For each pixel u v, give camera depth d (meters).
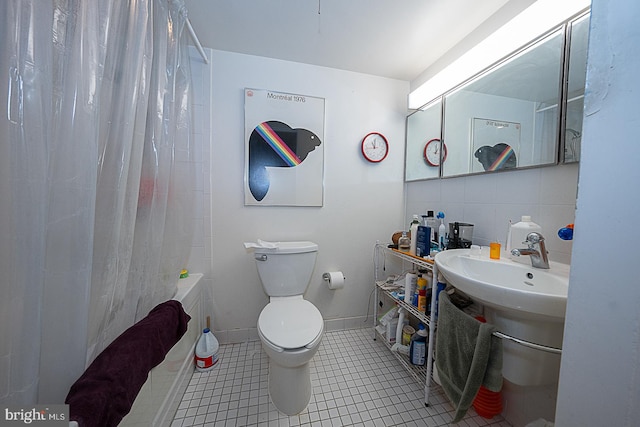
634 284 0.30
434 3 1.16
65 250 0.58
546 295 0.67
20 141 0.48
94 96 0.61
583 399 0.36
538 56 1.03
